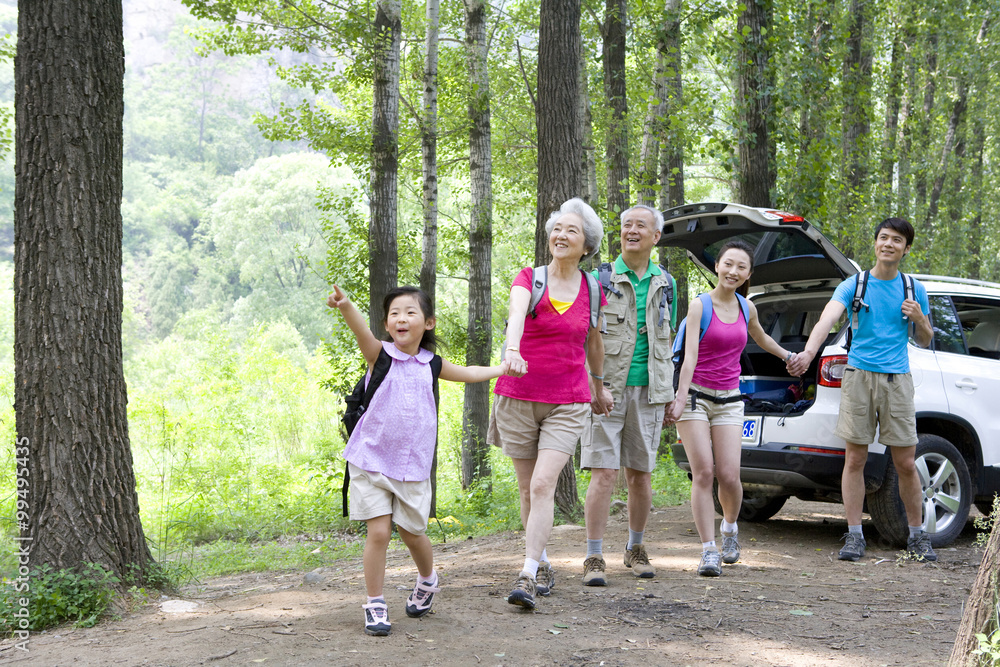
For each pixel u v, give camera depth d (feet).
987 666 8.61
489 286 50.55
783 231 18.58
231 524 35.40
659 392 15.05
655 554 18.38
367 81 40.42
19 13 15.53
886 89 58.95
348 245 43.06
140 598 15.08
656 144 37.04
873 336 17.22
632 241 15.02
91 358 15.44
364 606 12.15
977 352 20.42
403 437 11.94
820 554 18.31
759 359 21.15
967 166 69.87
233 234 269.85
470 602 13.93
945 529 18.66
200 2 38.68
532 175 60.44
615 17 40.45
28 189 15.31
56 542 14.88
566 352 13.51
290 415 62.69
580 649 11.32
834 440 17.89
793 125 33.24
